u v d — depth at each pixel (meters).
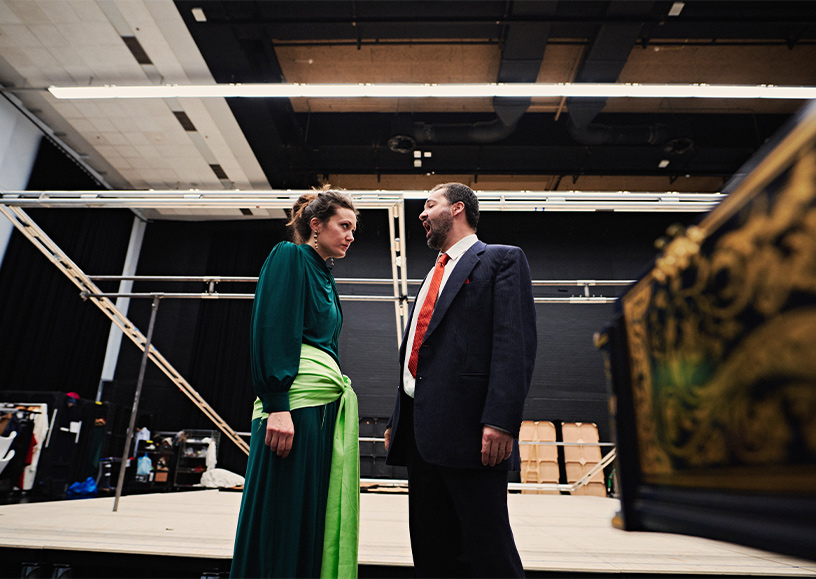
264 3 5.76
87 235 8.29
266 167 8.23
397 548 1.72
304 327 1.17
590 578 1.45
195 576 1.50
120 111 7.00
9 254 7.03
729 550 1.76
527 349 1.06
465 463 0.99
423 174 8.33
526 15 5.61
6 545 1.57
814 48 6.49
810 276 0.27
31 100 6.92
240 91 5.59
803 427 0.27
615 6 5.52
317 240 1.33
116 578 1.52
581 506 4.21
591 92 5.27
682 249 0.41
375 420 8.09
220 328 9.17
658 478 0.42
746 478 0.31
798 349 0.27
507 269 1.13
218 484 7.63
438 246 1.37
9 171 6.95
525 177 9.10
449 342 1.11
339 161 8.16
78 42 6.00
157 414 8.59
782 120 7.81
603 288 8.84
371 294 8.86
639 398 0.47
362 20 5.65
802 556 0.25
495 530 0.96
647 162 7.93
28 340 7.18
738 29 5.99
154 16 5.61
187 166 8.27
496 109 6.95
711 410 0.35
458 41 6.45
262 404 1.03
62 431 5.89
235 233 9.76
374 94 5.45
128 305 9.27
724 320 0.34
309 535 1.01
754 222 0.32
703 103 7.64
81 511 2.63
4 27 5.79
